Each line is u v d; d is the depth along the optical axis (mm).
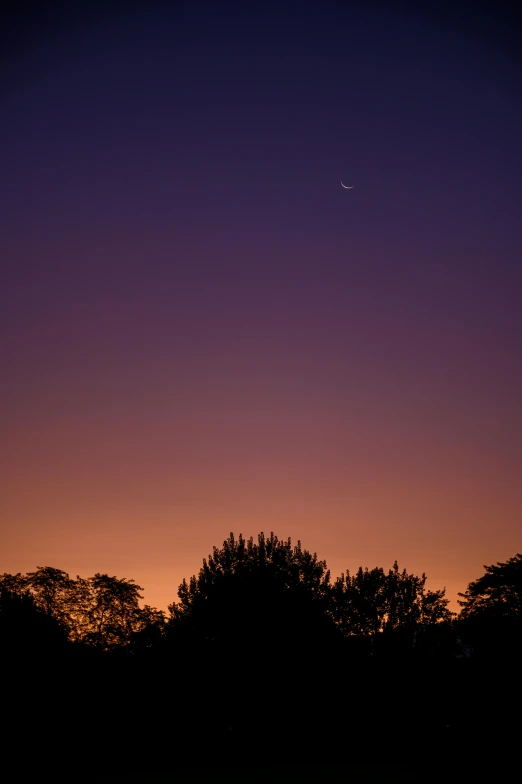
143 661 55656
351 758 50719
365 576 62062
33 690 48531
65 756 46406
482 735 43469
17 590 80062
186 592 58969
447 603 61531
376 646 57844
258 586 55812
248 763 50250
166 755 51438
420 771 41938
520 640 53719
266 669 52406
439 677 54375
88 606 83875
